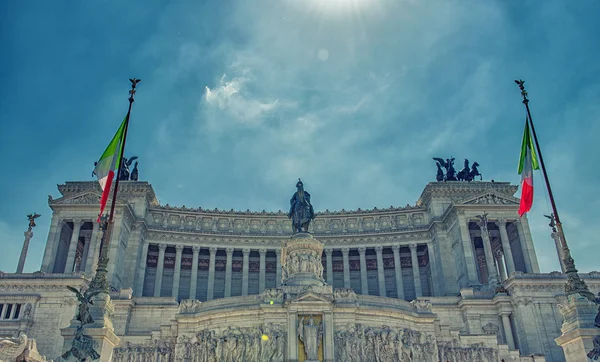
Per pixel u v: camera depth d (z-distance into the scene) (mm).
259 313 50125
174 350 50531
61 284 64500
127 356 50344
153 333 52156
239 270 104438
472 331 68000
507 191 102062
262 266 100500
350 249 103062
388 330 50156
